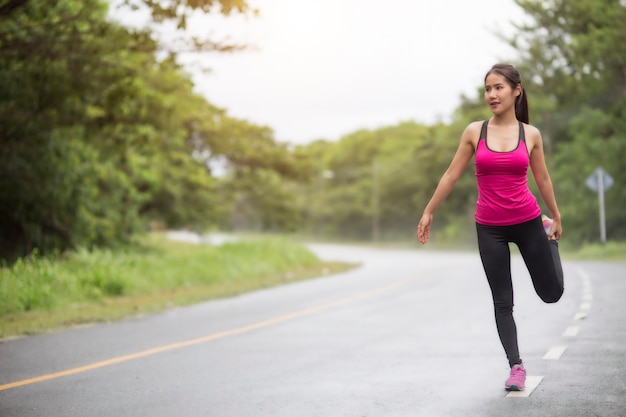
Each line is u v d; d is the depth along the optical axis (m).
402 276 21.50
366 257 41.62
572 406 4.95
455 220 60.75
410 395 5.46
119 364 7.25
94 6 14.98
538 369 6.30
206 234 41.88
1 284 13.25
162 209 38.16
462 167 5.29
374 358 7.21
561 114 45.41
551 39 44.94
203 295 15.98
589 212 37.22
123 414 5.09
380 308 12.31
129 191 27.52
